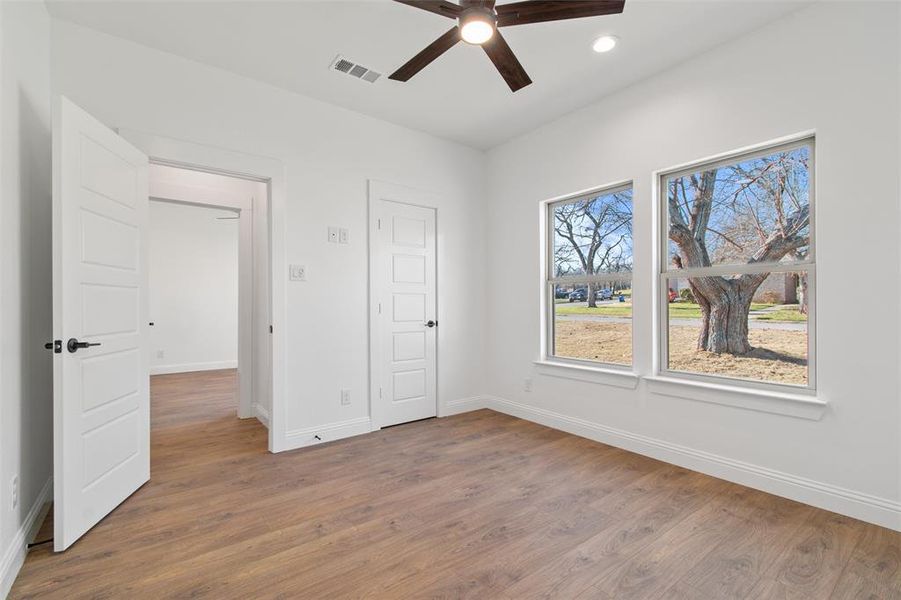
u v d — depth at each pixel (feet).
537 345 12.93
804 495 7.55
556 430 12.11
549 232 13.00
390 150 12.43
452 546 6.33
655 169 9.84
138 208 8.20
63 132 6.20
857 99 7.00
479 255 14.69
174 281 22.22
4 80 5.65
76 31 8.09
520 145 13.44
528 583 5.49
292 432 10.57
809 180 7.84
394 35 8.40
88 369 6.70
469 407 14.33
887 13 6.72
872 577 5.57
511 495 8.00
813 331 7.70
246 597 5.23
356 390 11.71
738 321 8.84
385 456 10.04
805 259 7.90
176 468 9.30
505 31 8.16
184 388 18.22
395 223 12.67
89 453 6.72
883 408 6.77
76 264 6.46
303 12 7.72
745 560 5.96
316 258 11.00
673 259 9.92
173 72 9.06
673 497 7.88
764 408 8.05
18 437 6.10
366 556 6.08
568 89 10.48
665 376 9.98
